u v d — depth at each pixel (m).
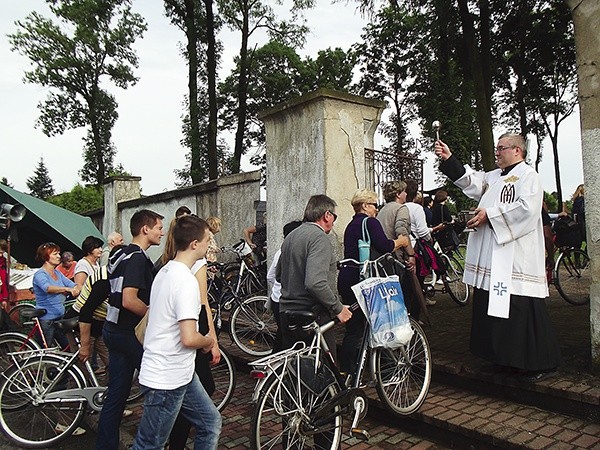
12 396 4.38
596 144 3.78
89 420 4.86
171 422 2.82
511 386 3.84
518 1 14.45
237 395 5.21
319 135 6.45
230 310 6.39
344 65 27.67
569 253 6.63
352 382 3.67
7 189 8.69
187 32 18.86
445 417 3.64
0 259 6.99
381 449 3.68
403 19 26.09
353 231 4.28
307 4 20.14
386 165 6.96
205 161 19.20
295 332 3.61
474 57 14.42
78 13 25.94
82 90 29.44
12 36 27.22
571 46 16.38
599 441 3.14
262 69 24.02
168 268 2.90
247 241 8.08
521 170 3.82
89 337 4.37
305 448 3.50
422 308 5.52
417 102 26.98
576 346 4.50
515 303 3.72
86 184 31.62
